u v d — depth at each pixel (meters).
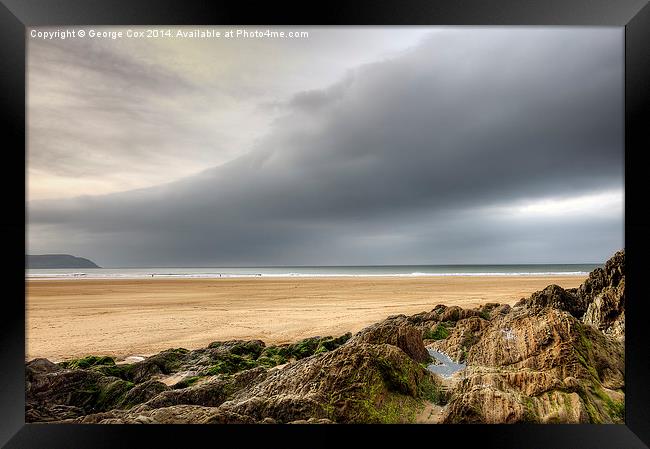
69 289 26.09
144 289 26.42
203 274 46.66
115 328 13.25
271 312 16.27
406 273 48.41
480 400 4.28
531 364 5.12
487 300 19.12
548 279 33.88
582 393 4.36
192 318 15.05
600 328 6.48
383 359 4.74
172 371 7.08
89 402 5.61
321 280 35.19
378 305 17.95
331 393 4.37
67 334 12.39
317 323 13.73
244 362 7.32
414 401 4.53
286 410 4.14
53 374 5.79
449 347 6.89
